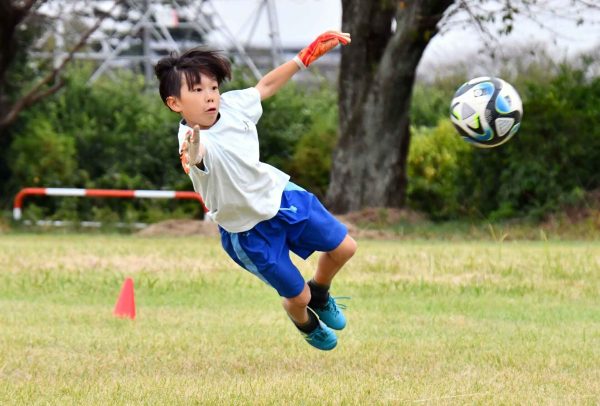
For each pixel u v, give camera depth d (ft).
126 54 395.75
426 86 320.50
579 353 67.51
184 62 53.67
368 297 96.84
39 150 233.14
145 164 238.27
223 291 101.04
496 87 69.72
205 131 53.78
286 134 231.71
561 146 191.72
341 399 52.90
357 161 199.82
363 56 198.80
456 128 70.74
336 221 56.54
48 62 256.73
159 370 62.28
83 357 66.28
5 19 212.43
